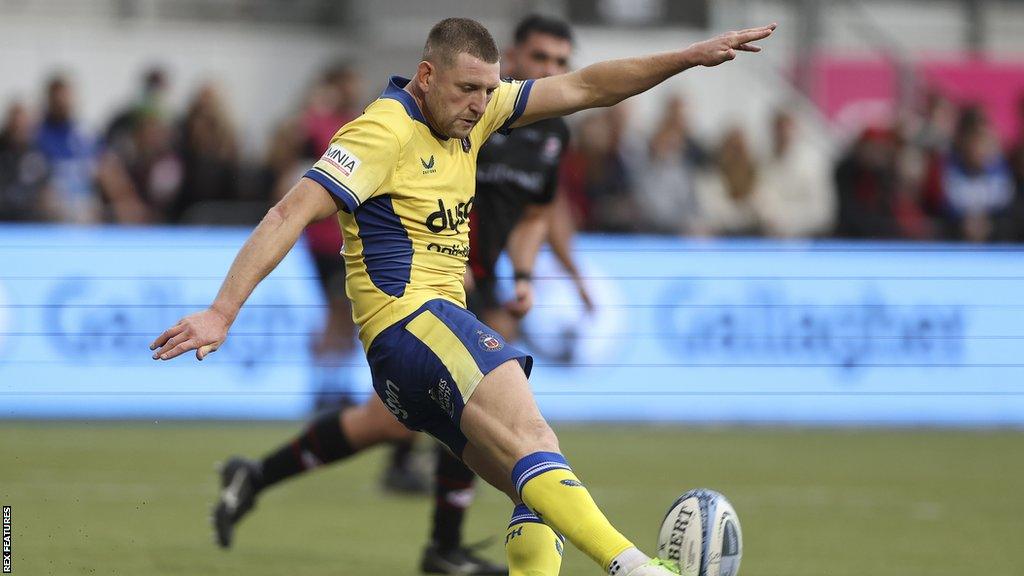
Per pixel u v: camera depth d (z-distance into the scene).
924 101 56.31
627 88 15.62
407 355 14.57
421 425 15.39
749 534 23.80
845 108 59.34
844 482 30.81
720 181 47.16
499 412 14.15
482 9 54.50
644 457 34.59
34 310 40.16
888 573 20.22
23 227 40.44
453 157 15.04
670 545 14.99
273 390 40.59
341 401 40.53
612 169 44.53
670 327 42.06
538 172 21.77
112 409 40.22
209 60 55.88
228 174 45.25
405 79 15.15
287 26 57.69
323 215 14.21
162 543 21.70
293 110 53.31
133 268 40.72
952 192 46.75
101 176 44.62
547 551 14.95
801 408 42.41
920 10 63.44
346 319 40.41
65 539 21.72
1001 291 43.41
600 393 41.66
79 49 54.97
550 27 21.53
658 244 42.22
